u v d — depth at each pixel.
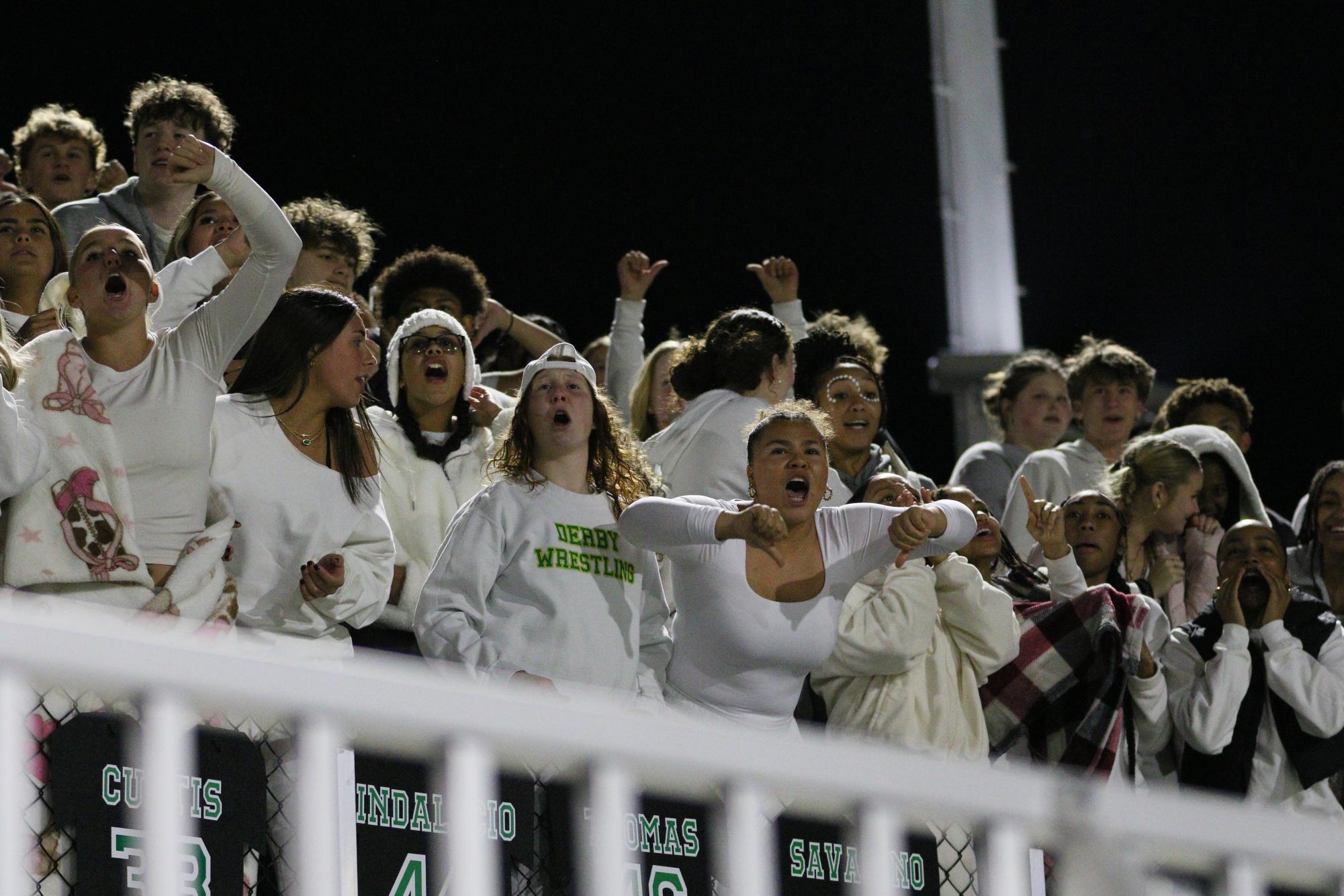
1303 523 18.61
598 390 12.72
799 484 12.45
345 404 12.12
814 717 13.84
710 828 10.23
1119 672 14.16
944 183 27.89
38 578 10.60
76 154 18.12
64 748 8.99
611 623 12.09
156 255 16.50
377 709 5.68
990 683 14.14
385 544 12.31
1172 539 17.53
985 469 19.83
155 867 5.50
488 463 12.59
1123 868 6.68
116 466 10.96
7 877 5.44
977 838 10.78
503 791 9.94
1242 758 15.16
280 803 9.59
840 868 10.62
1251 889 7.04
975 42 28.08
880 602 13.35
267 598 11.76
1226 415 20.30
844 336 16.38
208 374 11.52
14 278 13.94
